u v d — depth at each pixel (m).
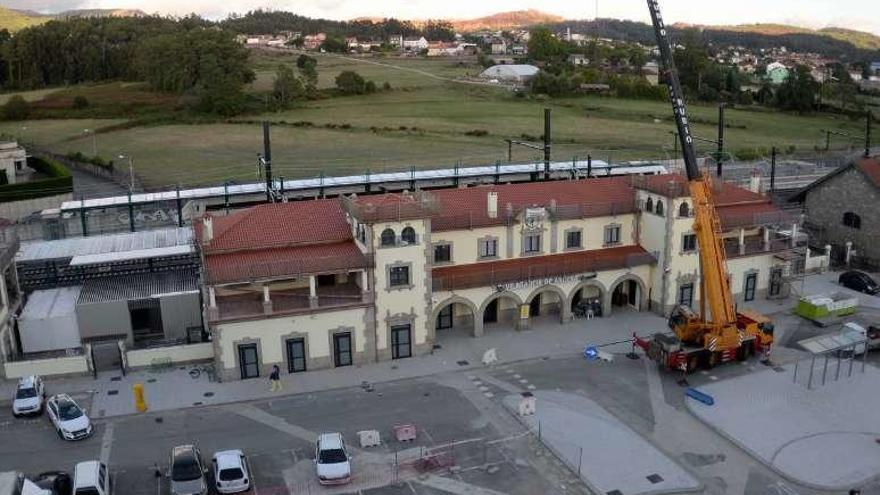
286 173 121.56
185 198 76.50
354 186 82.19
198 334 53.84
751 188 68.62
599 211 59.44
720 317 49.97
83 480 35.88
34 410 44.97
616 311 61.66
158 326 55.75
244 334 49.06
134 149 145.62
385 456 41.25
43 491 35.06
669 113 189.75
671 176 61.31
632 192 62.28
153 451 41.59
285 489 38.12
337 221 54.28
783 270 64.44
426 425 44.47
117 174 123.56
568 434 43.38
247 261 49.50
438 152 140.75
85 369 50.38
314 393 48.22
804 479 38.88
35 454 41.31
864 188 72.81
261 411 46.00
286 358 50.47
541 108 196.12
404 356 53.34
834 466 40.12
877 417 45.34
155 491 38.00
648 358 53.25
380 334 52.06
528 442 42.72
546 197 60.59
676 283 59.72
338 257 49.62
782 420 44.91
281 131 162.12
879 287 66.88
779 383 49.62
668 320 56.34
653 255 59.81
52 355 51.59
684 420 45.16
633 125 173.88
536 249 58.62
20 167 112.62
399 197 53.25
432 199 51.53
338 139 154.12
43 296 56.34
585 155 136.25
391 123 170.62
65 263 59.41
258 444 42.38
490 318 59.53
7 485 34.72
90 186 115.50
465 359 53.06
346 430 43.88
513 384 49.59
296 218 54.09
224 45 194.62
